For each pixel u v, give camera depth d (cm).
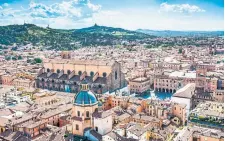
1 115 19188
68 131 16750
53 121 19525
